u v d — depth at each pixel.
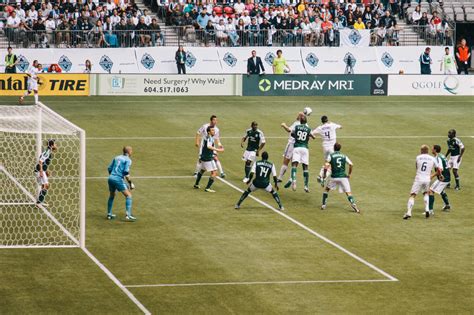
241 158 45.19
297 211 35.56
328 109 60.88
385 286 26.91
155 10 77.44
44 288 26.09
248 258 29.41
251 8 76.19
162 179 40.53
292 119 56.78
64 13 72.31
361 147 48.31
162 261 28.91
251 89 66.62
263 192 38.56
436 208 36.47
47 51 69.69
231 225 33.34
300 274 27.88
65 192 37.50
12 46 70.12
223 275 27.62
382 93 68.00
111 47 71.25
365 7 77.38
